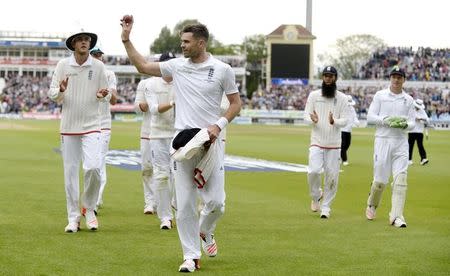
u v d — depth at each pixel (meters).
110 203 13.19
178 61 8.01
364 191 16.14
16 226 10.30
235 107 7.85
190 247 7.80
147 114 11.73
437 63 82.31
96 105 10.09
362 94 77.12
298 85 78.00
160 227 10.51
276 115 72.62
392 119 11.16
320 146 12.13
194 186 7.84
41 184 15.93
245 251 8.84
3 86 82.50
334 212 12.56
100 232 9.98
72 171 10.03
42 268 7.63
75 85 9.95
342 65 108.38
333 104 12.07
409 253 8.80
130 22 8.03
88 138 10.02
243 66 91.94
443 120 69.56
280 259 8.38
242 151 29.44
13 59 93.81
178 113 7.96
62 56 98.12
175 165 7.82
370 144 35.59
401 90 11.60
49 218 11.10
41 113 75.56
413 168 22.50
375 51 96.62
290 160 25.09
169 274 7.55
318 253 8.76
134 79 94.00
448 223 11.35
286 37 78.06
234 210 12.51
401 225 10.87
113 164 21.80
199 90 7.83
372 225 11.07
